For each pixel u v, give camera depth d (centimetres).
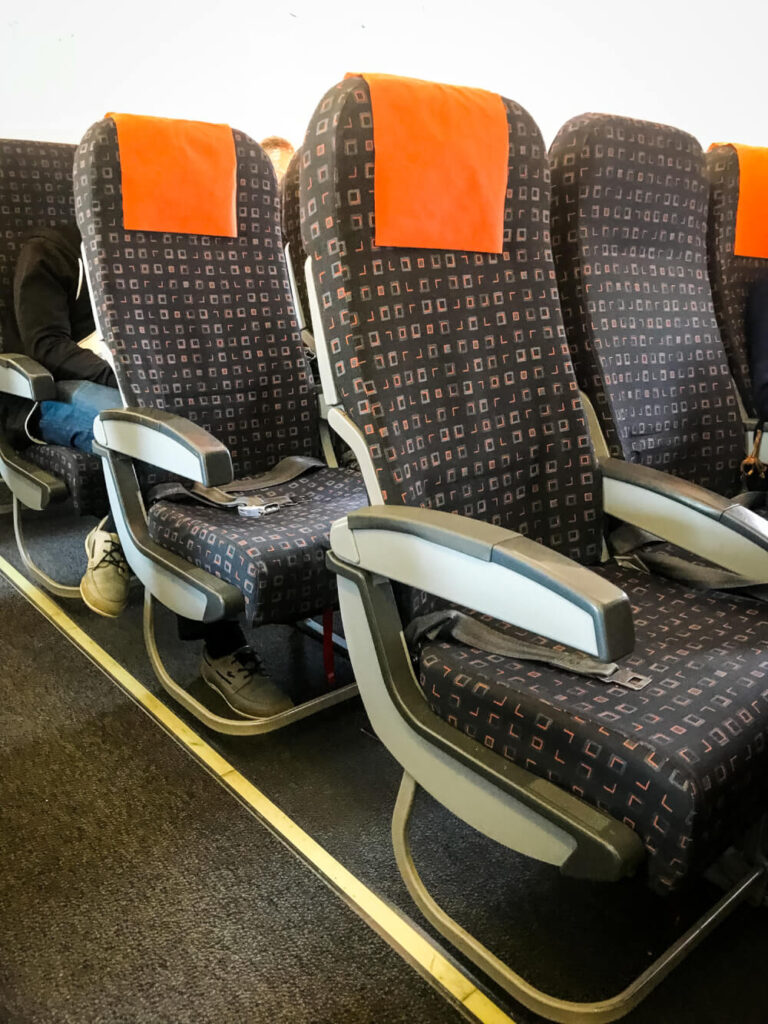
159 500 185
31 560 272
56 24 325
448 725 115
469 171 132
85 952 126
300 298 244
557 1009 111
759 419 202
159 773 170
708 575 143
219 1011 117
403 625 127
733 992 120
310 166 123
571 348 165
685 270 181
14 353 260
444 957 126
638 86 342
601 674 110
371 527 116
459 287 135
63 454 230
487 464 137
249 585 152
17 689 202
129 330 189
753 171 199
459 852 149
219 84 367
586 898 138
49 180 261
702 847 92
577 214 160
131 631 234
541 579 94
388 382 125
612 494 153
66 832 152
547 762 102
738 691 107
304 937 129
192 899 137
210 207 199
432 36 380
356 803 162
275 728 174
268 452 214
